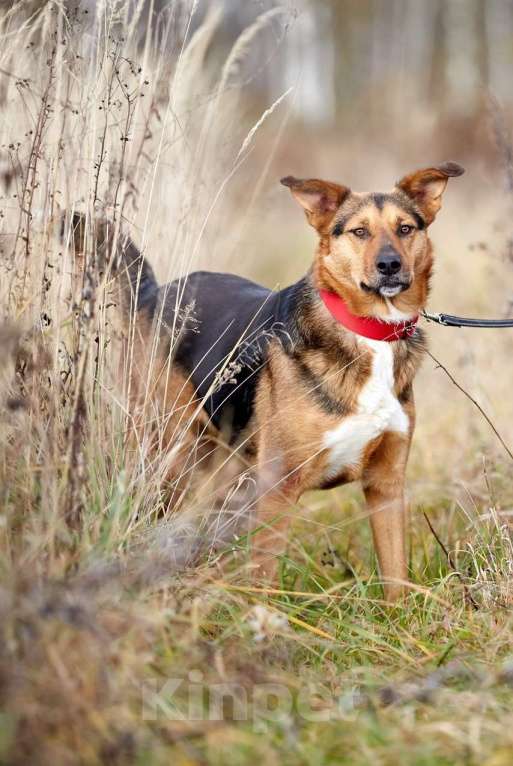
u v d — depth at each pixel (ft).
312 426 16.43
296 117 70.18
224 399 17.57
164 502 16.62
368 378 16.47
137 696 10.85
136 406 15.97
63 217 15.35
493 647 13.62
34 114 16.57
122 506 13.70
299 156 58.18
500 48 94.43
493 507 16.75
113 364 16.78
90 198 15.12
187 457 16.62
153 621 11.47
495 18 96.43
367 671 12.53
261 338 17.33
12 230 15.88
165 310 18.31
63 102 15.61
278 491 16.58
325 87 90.27
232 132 23.70
